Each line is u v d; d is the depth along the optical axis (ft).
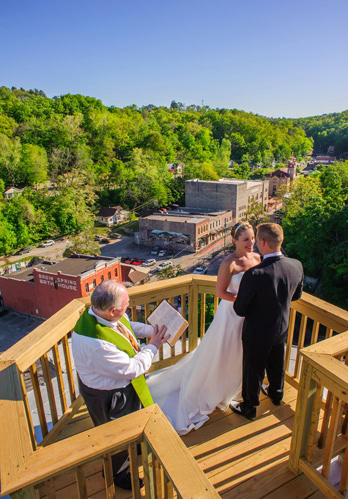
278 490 7.44
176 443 4.95
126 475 7.50
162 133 391.65
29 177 236.43
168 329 8.22
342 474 6.75
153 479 5.40
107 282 6.92
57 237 201.16
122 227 219.41
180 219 182.60
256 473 7.81
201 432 9.05
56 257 173.06
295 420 7.45
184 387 9.57
